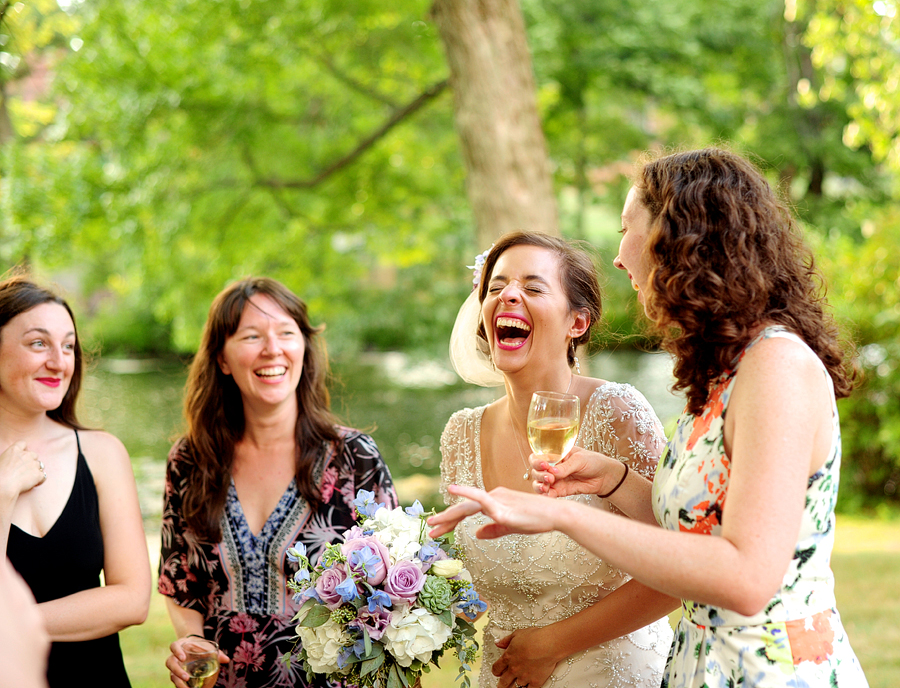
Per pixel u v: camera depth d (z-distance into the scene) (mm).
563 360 2113
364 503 1935
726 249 1409
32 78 10016
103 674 2131
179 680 1986
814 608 1426
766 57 13156
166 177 9078
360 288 15914
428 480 9961
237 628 2295
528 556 2051
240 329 2312
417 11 9070
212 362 2387
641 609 1883
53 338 2145
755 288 1395
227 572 2322
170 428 13008
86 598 2098
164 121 9172
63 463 2203
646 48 11695
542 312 2018
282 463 2398
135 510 2309
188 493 2352
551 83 11500
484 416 2311
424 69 9656
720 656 1472
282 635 2271
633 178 1671
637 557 1293
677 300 1425
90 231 9273
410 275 15367
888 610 4109
